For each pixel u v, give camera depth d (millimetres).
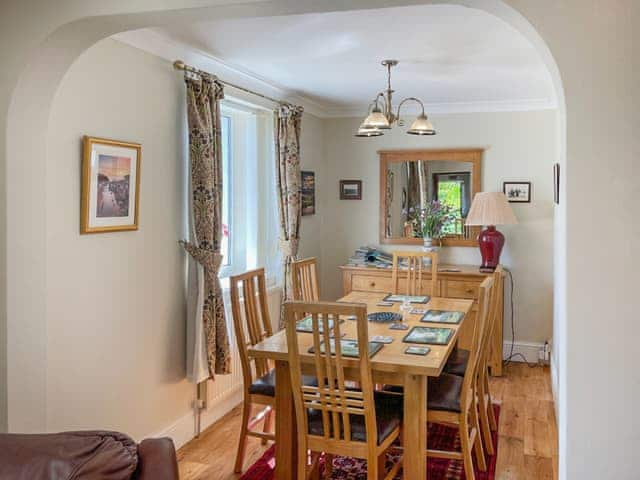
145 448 1693
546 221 5379
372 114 3619
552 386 4555
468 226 5605
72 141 2721
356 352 2832
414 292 4762
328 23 2971
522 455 3504
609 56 1797
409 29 3068
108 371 3012
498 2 1851
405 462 2822
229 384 4109
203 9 2049
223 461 3422
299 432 2762
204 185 3514
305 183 5508
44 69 2254
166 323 3488
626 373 1846
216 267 3615
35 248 2350
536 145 5363
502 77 4293
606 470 1883
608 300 1841
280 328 5020
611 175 1813
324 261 6102
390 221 5859
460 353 4008
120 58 3023
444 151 5617
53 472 1538
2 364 2258
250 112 4648
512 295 5504
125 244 3113
